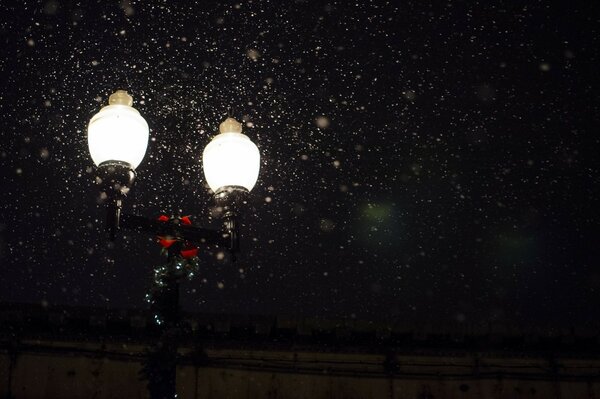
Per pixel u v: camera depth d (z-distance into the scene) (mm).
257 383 8789
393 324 9234
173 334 4973
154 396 4758
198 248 5512
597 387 9328
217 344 8852
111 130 5207
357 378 9039
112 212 5004
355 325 9164
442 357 9328
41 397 8117
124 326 8508
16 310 8266
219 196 5766
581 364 9445
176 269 5199
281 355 9000
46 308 8352
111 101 5504
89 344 8445
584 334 9414
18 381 8133
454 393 9141
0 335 8227
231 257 5562
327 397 8906
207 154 5977
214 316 8859
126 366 8414
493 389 9195
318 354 9102
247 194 5844
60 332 8383
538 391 9242
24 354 8258
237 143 5922
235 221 5695
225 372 8781
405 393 9055
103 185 5098
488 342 9336
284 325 9008
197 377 8680
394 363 9117
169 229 5305
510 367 9328
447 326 9328
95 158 5199
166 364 4852
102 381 8320
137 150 5316
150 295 5141
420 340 9242
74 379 8281
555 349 9422
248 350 8930
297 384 8891
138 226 5180
